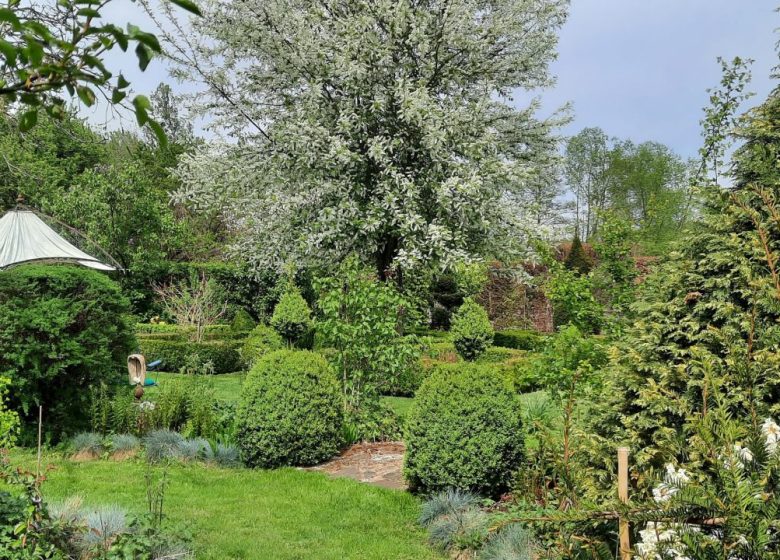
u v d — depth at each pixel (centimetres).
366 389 642
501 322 1811
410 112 762
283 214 911
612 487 271
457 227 841
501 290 1850
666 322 293
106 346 685
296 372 574
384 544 385
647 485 212
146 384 809
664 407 265
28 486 307
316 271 860
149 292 1681
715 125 596
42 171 1441
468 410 448
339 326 643
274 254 934
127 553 300
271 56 866
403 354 640
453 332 1108
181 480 518
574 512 194
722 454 177
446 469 442
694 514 177
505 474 443
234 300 1752
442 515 405
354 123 825
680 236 320
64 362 632
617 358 317
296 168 859
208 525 414
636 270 633
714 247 284
